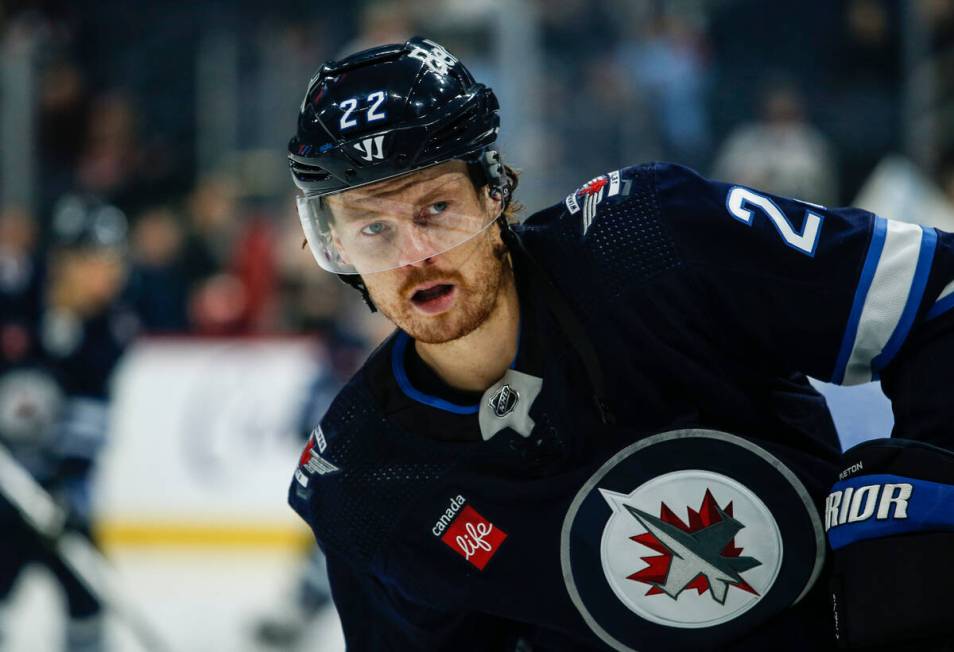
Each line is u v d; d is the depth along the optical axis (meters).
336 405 4.18
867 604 3.63
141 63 17.25
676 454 3.85
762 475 3.84
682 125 15.60
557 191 14.70
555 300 3.88
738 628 3.91
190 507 14.67
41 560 11.15
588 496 3.88
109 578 11.18
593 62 15.18
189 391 14.86
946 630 3.55
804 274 3.74
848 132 15.90
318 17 16.52
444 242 3.69
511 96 14.34
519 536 3.95
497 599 4.04
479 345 3.90
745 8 16.47
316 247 4.03
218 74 16.92
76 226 11.63
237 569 14.18
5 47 16.23
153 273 15.59
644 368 3.84
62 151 17.00
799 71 16.33
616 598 3.91
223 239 16.22
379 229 3.71
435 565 4.07
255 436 14.70
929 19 15.73
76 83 17.06
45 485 11.52
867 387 4.62
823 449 4.11
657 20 15.48
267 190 16.58
